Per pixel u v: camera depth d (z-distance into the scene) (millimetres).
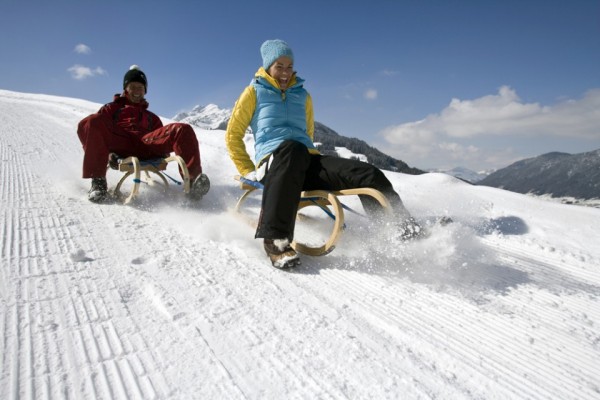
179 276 2443
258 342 1817
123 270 2451
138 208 3928
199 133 11555
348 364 1704
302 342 1845
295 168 2785
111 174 5574
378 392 1544
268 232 2676
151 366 1592
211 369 1608
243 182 3518
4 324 1778
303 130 3557
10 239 2803
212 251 2922
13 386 1421
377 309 2229
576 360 1836
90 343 1699
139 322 1893
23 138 8258
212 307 2096
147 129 4688
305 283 2516
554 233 3918
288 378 1593
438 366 1739
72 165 5863
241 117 3510
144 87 4727
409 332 2004
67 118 13453
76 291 2129
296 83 3541
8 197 3893
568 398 1576
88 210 3701
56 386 1439
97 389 1444
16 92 26219
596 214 4566
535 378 1691
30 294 2055
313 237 3447
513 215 4434
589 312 2332
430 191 5363
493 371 1725
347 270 2748
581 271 3035
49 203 3809
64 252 2645
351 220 3959
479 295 2475
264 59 3461
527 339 1989
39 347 1643
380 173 2902
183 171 4164
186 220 3646
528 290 2600
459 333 2021
